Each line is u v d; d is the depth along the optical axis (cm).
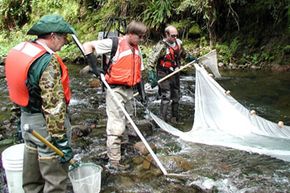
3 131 571
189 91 810
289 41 1035
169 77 582
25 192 312
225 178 420
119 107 432
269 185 405
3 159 330
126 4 1262
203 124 564
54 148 284
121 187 400
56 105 275
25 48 282
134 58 436
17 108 639
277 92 788
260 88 824
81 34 1362
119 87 434
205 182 410
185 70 963
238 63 1052
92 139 536
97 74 412
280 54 1023
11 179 329
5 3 1652
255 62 1037
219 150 492
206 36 1155
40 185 314
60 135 281
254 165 451
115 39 424
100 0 1378
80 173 342
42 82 272
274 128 535
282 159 460
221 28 1156
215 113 566
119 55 425
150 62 556
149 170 433
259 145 492
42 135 291
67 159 294
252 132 534
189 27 1169
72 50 1220
